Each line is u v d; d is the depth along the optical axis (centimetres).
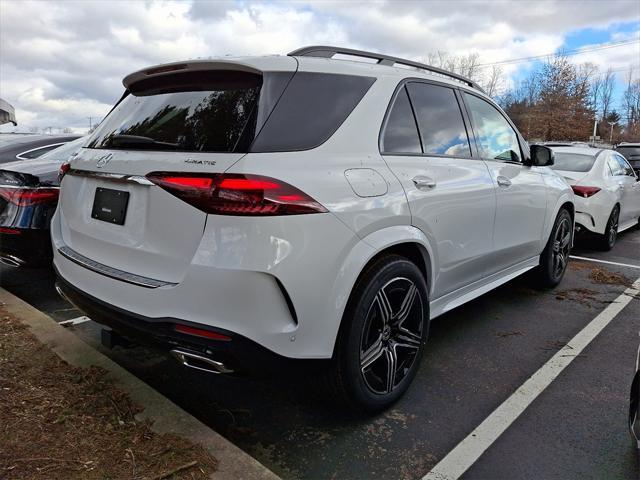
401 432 250
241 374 208
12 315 351
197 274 200
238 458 211
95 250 250
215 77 245
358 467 224
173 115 242
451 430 253
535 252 447
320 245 211
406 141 283
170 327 208
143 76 271
